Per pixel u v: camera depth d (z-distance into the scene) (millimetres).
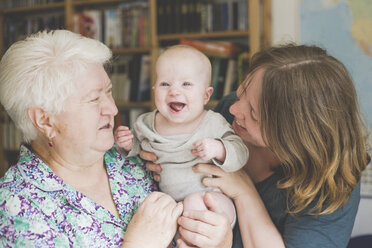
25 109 1001
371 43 2486
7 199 974
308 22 2641
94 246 1021
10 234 941
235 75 2627
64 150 1053
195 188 1214
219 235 1049
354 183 1074
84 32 3023
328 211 1069
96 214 1048
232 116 1449
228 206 1180
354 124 1086
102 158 1188
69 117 1000
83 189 1101
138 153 1280
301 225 1104
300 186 1083
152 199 1090
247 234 1155
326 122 1031
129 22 2928
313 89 1028
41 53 974
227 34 2648
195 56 1209
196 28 2723
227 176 1203
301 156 1069
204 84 1218
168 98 1188
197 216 1059
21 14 3465
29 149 1115
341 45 2562
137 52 3010
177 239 1120
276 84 1052
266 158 1289
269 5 2721
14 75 975
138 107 3221
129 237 1017
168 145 1194
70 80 980
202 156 1124
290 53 1104
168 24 2773
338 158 1052
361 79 2520
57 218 1005
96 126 1038
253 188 1229
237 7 2637
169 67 1194
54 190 1025
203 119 1219
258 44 2562
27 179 1014
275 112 1057
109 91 1120
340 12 2547
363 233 2604
